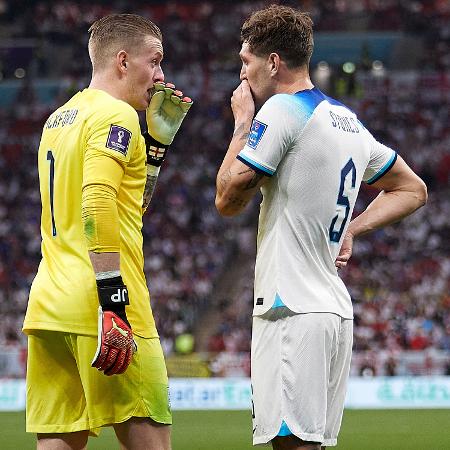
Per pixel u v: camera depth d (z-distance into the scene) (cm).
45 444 1778
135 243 1742
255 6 16350
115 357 1616
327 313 1681
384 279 10575
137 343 1708
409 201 1892
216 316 10275
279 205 1703
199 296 10562
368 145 1808
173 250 11550
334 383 1739
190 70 15112
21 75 15175
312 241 1703
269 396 1677
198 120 14038
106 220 1638
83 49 15512
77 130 1717
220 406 6700
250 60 1756
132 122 1702
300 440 1659
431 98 14212
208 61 15400
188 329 9819
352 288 10175
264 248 1717
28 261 11419
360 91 14050
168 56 15525
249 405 6719
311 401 1658
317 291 1694
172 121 1933
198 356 8519
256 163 1662
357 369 7938
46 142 1794
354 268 10775
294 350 1666
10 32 16050
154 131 1919
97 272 1638
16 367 7850
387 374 7925
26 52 15450
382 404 6750
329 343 1689
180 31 16012
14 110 14350
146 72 1817
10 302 10388
